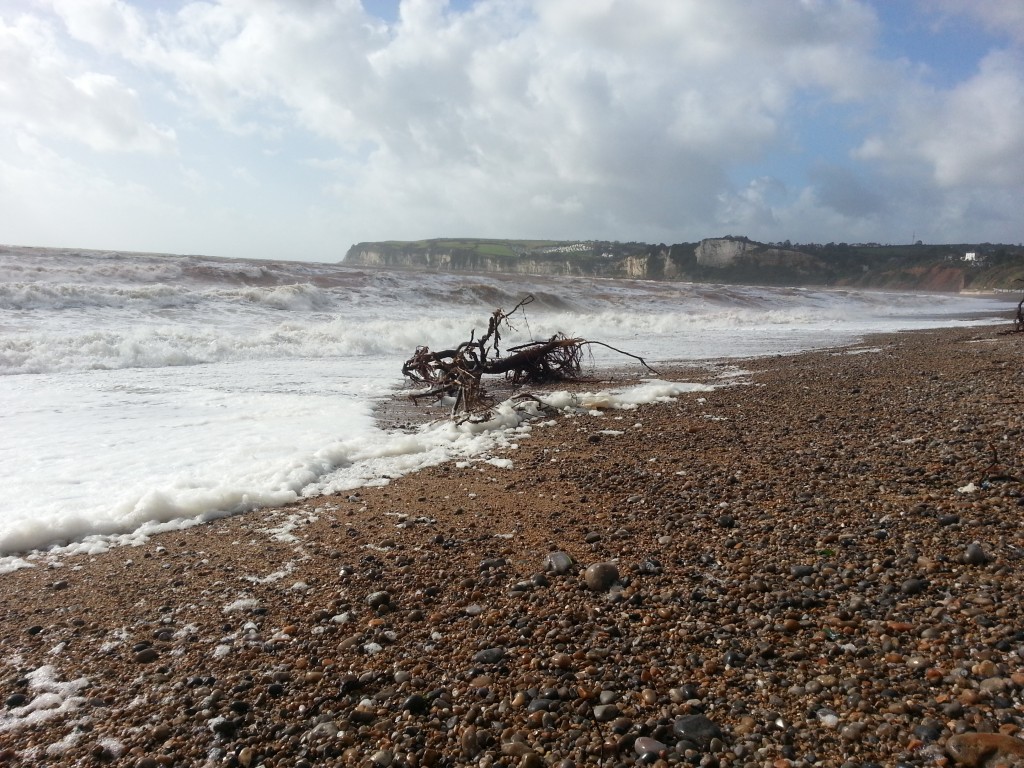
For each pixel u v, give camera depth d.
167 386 9.61
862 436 5.99
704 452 5.84
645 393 8.96
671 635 2.73
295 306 20.16
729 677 2.41
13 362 10.80
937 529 3.59
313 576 3.51
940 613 2.70
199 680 2.56
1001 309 45.69
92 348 11.72
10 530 3.93
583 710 2.29
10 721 2.33
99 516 4.29
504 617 2.99
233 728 2.27
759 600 2.98
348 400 8.91
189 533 4.15
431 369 10.26
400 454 6.14
